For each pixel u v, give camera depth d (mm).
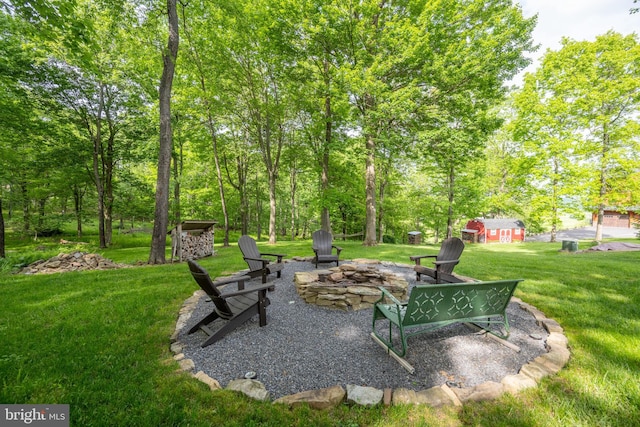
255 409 1893
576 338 2916
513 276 5730
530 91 13844
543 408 1895
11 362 2420
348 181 16172
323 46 10250
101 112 14109
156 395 2020
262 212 27797
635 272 6078
